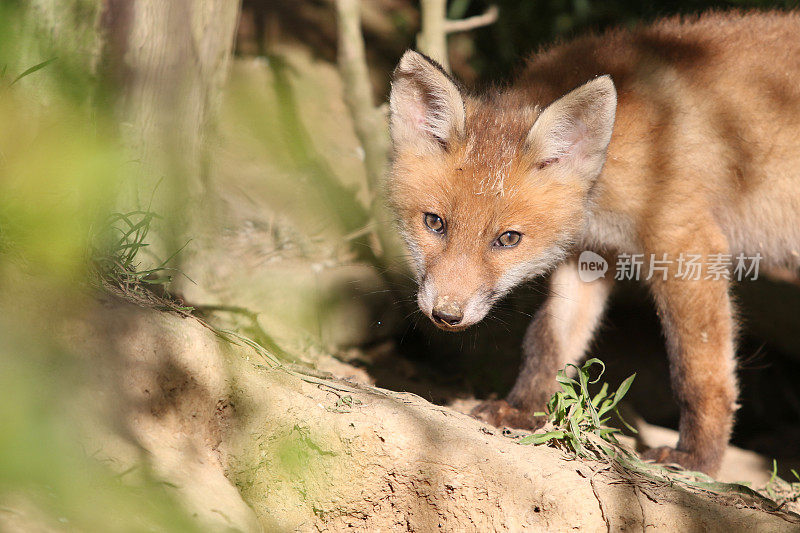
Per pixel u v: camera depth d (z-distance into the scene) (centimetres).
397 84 670
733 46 765
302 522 478
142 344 421
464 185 644
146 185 599
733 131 731
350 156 1241
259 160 1148
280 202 1105
